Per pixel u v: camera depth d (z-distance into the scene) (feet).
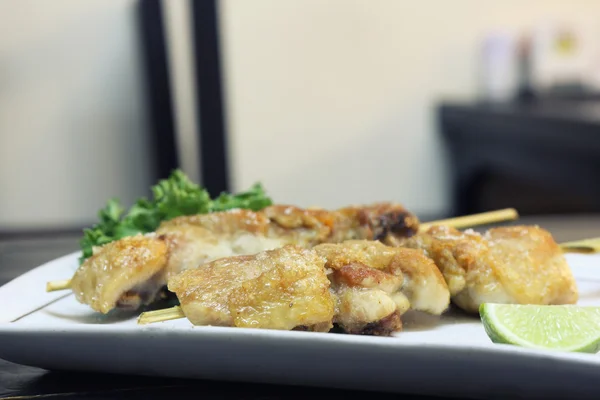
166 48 3.43
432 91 4.20
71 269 1.68
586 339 1.35
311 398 1.30
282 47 3.94
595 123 2.72
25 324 1.32
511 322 1.39
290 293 1.36
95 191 3.58
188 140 3.64
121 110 3.52
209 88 3.56
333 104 4.07
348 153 4.13
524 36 4.25
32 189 3.52
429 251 1.55
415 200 4.27
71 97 3.47
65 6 3.39
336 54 4.03
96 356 1.32
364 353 1.25
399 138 4.19
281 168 4.06
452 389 1.27
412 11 4.09
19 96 3.42
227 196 1.82
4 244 2.30
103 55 3.45
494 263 1.53
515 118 3.29
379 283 1.44
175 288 1.39
